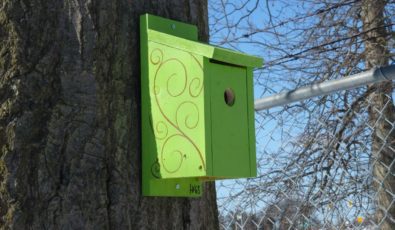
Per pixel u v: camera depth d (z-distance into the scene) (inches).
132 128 89.2
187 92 88.6
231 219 154.2
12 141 80.1
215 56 88.2
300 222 150.6
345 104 191.0
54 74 83.4
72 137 82.7
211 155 87.7
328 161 168.4
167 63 90.1
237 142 92.6
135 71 91.0
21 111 81.0
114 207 84.3
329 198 154.0
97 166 83.7
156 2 95.0
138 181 88.2
